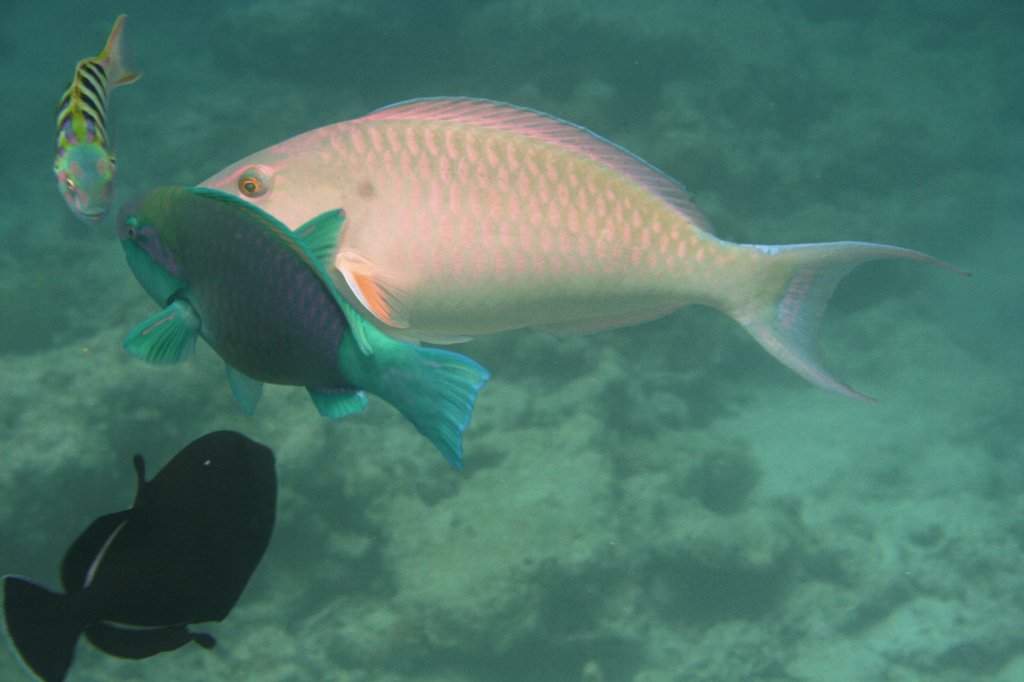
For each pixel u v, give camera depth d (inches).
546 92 707.4
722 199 600.4
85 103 60.9
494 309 79.0
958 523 437.7
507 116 77.5
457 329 80.1
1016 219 733.9
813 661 357.7
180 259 45.1
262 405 329.1
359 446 359.3
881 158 737.6
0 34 1050.7
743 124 703.7
